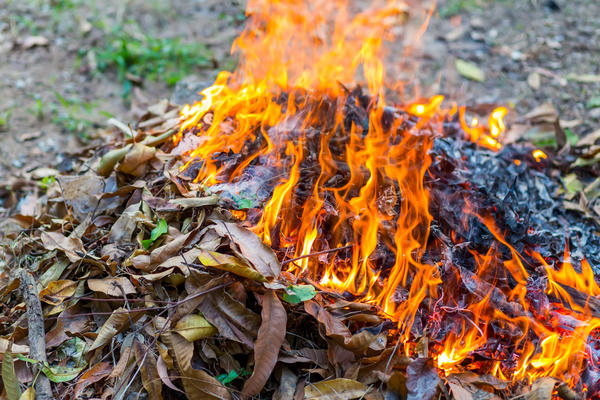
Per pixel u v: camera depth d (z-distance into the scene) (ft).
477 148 9.21
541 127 10.75
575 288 6.61
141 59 13.23
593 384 5.78
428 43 14.03
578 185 9.30
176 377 5.55
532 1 15.66
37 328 6.03
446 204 6.84
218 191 6.80
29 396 5.58
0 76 12.66
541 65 13.33
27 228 7.82
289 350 5.80
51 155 10.66
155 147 7.89
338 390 5.59
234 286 5.86
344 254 6.55
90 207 7.34
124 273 6.29
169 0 15.64
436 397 5.51
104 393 5.68
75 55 13.48
